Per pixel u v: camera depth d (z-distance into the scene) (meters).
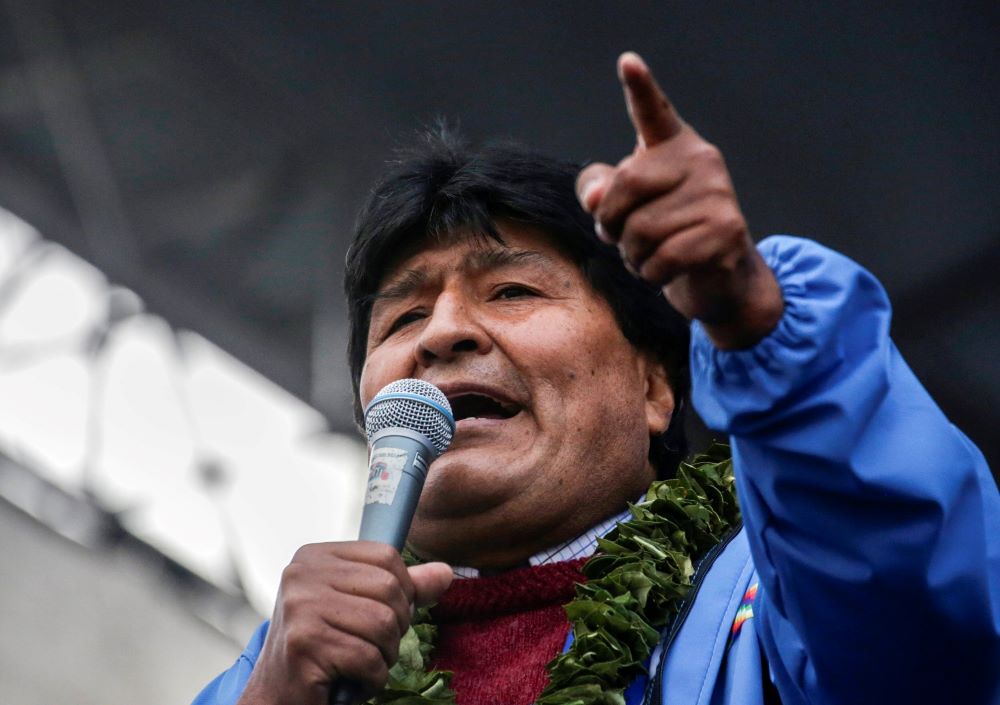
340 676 5.45
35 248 28.45
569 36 21.78
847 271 5.07
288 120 24.61
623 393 7.30
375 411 6.24
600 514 7.12
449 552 7.07
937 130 20.88
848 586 5.05
